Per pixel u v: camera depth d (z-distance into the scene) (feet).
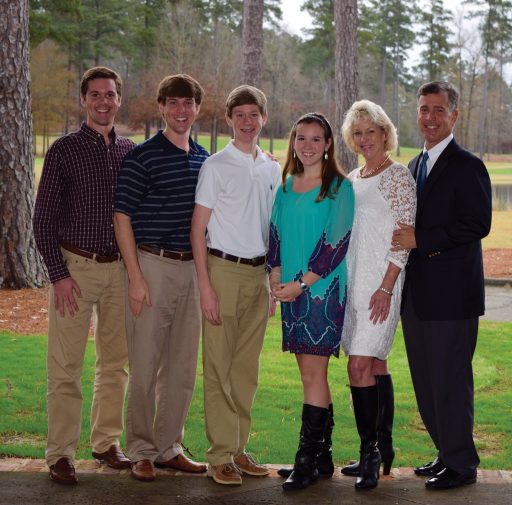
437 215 13.42
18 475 13.70
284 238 13.47
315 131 13.12
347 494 12.97
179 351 14.17
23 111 34.42
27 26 34.19
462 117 252.83
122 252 13.46
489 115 288.71
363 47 235.81
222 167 13.43
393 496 12.89
